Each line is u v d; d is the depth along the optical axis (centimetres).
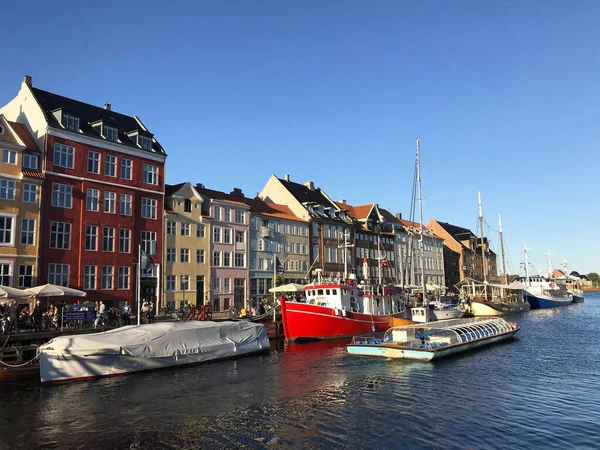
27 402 1977
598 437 1551
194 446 1492
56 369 2308
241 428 1650
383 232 8025
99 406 1920
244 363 2886
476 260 11100
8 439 1557
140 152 4338
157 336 2705
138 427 1664
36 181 3559
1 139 3419
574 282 11875
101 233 3941
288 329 3628
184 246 4625
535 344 3662
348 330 3859
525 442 1510
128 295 4066
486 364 2777
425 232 9281
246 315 4097
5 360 2486
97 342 2459
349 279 4119
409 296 5206
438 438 1548
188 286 4616
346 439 1542
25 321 2819
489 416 1770
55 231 3650
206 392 2141
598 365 2756
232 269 5112
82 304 3350
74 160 3831
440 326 3675
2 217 3366
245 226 5347
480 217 8319
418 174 4894
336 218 6975
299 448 1471
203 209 4975
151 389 2202
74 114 3897
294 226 6156
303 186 7231
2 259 3312
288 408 1881
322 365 2770
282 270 4878
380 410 1848
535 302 8756
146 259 3366
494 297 7625
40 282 3506
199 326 2962
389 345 2980
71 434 1600
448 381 2333
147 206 4359
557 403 1945
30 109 3869
